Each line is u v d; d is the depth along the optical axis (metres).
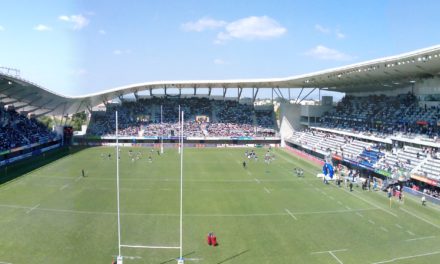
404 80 80.12
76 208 46.41
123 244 35.59
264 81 107.25
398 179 59.03
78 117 147.88
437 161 58.06
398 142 70.69
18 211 44.72
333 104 115.06
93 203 48.72
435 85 75.25
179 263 31.02
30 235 37.31
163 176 66.38
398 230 40.72
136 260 32.25
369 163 68.25
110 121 117.19
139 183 60.56
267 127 119.50
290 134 114.25
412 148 66.75
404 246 36.31
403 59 60.06
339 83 94.69
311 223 42.78
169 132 111.75
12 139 78.88
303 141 101.25
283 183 62.78
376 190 58.81
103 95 109.31
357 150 78.19
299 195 55.06
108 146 106.06
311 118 111.81
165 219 43.16
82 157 85.12
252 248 35.44
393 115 83.75
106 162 79.06
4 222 40.84
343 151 80.56
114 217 43.38
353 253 34.59
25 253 33.19
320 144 92.12
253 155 90.44
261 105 128.38
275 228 41.00
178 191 56.03
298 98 116.69
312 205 49.88
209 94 130.38
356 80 85.88
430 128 69.25
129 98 128.12
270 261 32.66
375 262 32.72
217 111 124.94
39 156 84.44
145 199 51.22
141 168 73.31
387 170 62.16
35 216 43.06
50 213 44.25
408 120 77.50
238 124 119.88
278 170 74.25
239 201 51.34
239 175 68.69
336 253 34.53
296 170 72.25
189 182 62.25
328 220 43.91
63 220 41.94
